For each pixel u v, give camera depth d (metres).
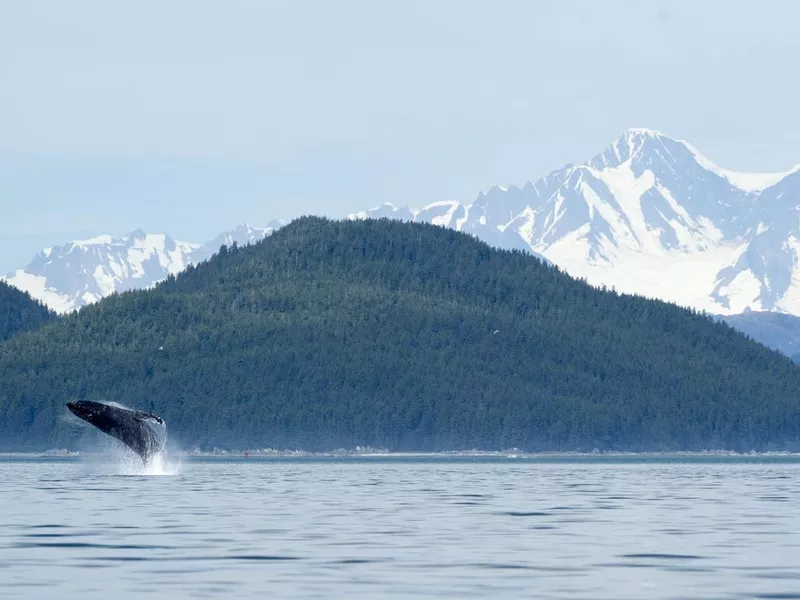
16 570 150.88
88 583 141.25
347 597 132.62
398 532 196.50
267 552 168.50
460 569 152.75
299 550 171.12
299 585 140.38
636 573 149.50
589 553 168.25
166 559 161.12
